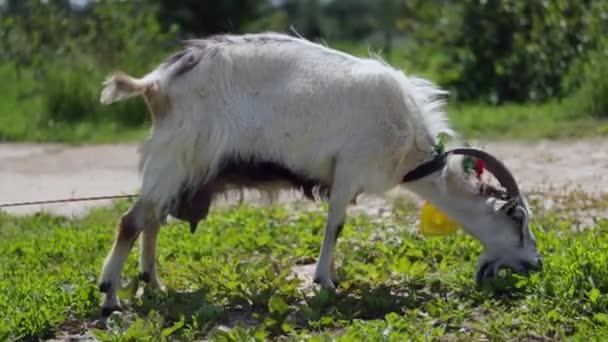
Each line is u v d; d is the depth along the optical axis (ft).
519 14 69.15
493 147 50.37
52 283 28.48
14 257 33.68
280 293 26.81
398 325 23.30
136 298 26.84
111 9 74.54
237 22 97.81
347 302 25.96
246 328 25.02
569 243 29.76
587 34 65.36
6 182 48.49
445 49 73.05
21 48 75.46
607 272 25.58
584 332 22.81
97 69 71.31
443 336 23.48
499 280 26.23
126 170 51.11
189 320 25.55
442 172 27.66
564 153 47.65
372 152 26.68
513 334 23.26
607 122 54.44
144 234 27.48
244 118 26.35
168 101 26.53
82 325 25.86
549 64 66.64
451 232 28.99
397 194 39.93
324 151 26.58
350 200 27.07
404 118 27.07
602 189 39.81
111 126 65.26
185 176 26.43
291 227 35.94
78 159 54.49
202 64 26.63
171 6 96.22
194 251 32.96
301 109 26.43
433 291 26.84
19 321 25.20
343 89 26.58
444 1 74.54
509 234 27.25
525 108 61.36
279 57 26.81
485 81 69.56
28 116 67.62
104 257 32.76
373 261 30.89
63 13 75.46
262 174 26.76
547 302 24.70
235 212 38.47
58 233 36.58
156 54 74.90
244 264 29.37
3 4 78.13
